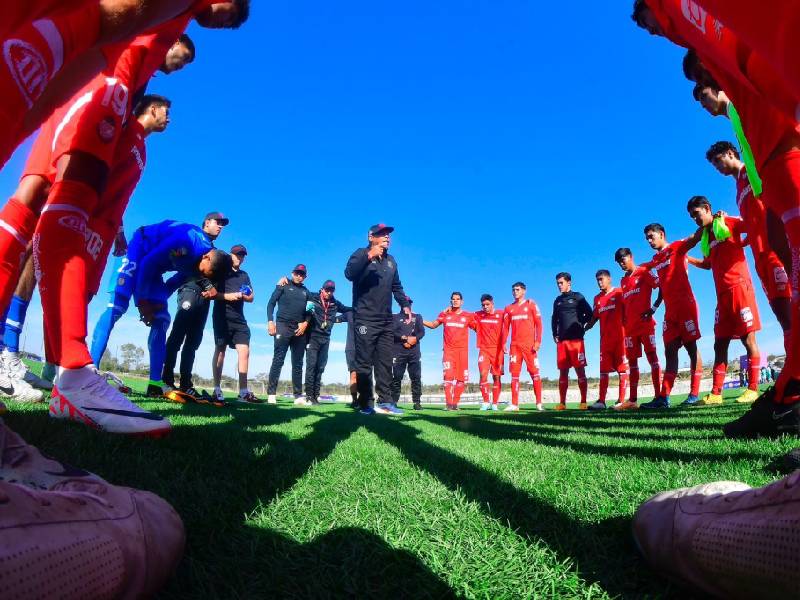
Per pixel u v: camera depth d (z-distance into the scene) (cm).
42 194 211
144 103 300
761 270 462
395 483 175
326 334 1052
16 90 90
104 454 168
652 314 861
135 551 74
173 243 488
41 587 54
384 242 677
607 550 111
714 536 78
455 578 97
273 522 126
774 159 219
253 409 551
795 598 63
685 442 283
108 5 96
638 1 200
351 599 89
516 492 162
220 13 198
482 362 1262
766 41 46
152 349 555
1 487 60
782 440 261
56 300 199
